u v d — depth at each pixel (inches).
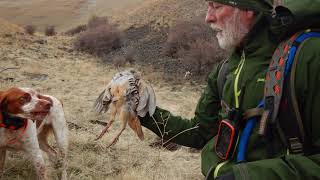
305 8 75.7
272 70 77.2
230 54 92.8
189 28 956.6
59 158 209.2
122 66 927.0
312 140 73.8
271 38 84.0
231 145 83.8
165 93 660.1
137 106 110.8
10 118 166.7
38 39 1187.3
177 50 947.3
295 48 75.4
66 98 478.3
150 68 885.2
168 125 109.3
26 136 175.0
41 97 197.6
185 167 256.2
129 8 1684.3
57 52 1027.9
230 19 87.3
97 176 222.4
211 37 915.4
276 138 77.3
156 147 288.8
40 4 2199.8
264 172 70.5
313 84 73.4
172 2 1337.4
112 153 260.4
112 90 115.0
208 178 88.5
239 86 85.0
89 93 558.6
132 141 292.4
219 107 103.0
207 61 812.6
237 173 71.6
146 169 233.0
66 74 724.7
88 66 880.3
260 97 81.7
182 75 813.9
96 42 1072.2
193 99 618.2
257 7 84.1
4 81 561.3
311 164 69.5
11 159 220.2
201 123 105.7
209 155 93.9
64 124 207.2
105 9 1855.3
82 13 2001.7
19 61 791.1
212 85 102.7
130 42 1138.7
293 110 74.0
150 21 1268.5
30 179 205.8
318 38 75.2
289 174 69.6
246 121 82.4
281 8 79.0
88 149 261.3
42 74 684.1
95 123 341.4
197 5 1275.8
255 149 80.6
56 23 1889.8
